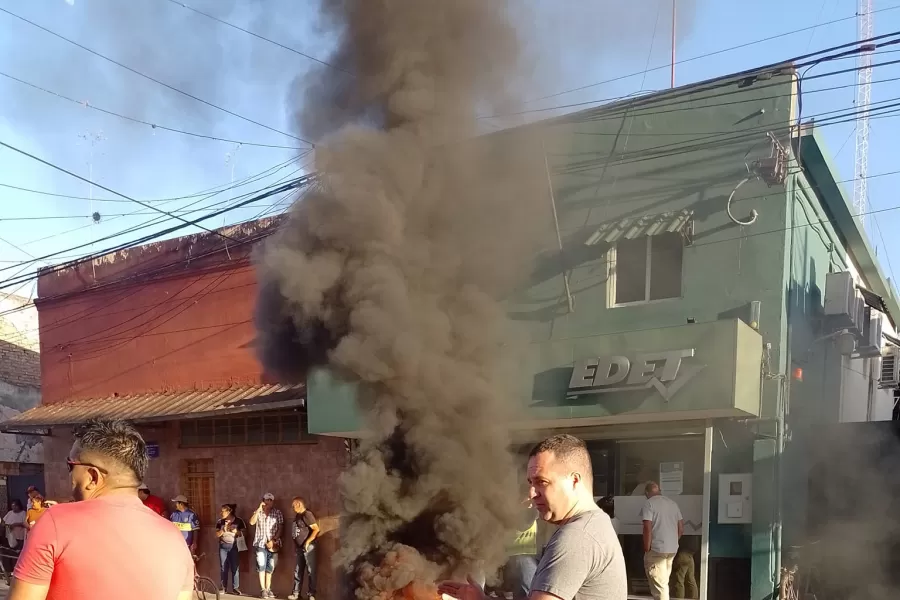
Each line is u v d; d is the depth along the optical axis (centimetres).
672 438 870
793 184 852
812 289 954
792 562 833
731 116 867
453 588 307
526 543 804
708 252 866
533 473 254
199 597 863
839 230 1106
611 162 927
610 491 900
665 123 902
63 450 1385
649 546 786
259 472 1174
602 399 805
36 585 228
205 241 1262
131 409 1239
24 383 1695
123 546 236
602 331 911
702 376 755
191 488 1259
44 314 1456
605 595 235
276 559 1102
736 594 815
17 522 1309
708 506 803
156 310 1316
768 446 809
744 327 766
